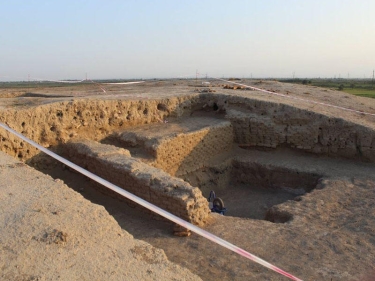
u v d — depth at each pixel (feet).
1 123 27.68
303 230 23.22
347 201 28.66
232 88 65.72
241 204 36.94
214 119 46.75
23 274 12.12
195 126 42.45
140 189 24.94
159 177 24.72
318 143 42.55
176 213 22.88
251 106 46.21
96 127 37.01
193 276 14.32
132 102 40.83
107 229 15.83
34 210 15.90
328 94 68.28
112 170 27.09
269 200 37.58
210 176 41.11
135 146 36.50
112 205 26.78
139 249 15.19
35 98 41.32
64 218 15.64
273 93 58.65
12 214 15.42
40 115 31.94
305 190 37.70
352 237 22.50
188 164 39.01
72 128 34.76
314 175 37.32
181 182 24.23
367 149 39.42
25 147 30.58
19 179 19.61
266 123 44.42
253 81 89.76
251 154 44.86
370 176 35.04
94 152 29.60
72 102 34.68
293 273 18.20
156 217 24.20
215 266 18.67
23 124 30.68
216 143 43.01
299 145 43.55
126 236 15.92
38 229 14.44
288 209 27.04
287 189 39.24
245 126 45.44
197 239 21.57
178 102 46.80
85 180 30.53
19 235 13.94
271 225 23.93
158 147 34.63
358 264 19.31
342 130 40.86
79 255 13.64
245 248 20.53
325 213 26.45
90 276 12.64
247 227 23.44
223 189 41.68
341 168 38.24
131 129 39.65
